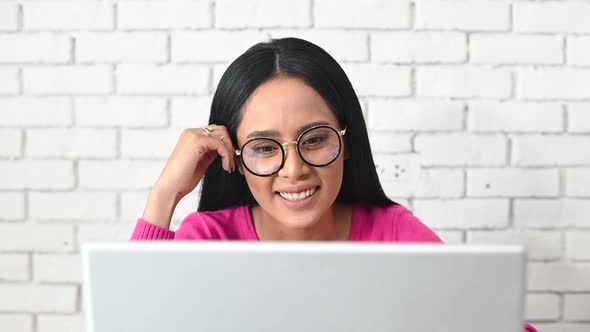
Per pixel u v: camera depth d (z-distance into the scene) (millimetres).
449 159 1590
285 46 948
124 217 1616
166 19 1575
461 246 505
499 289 506
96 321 529
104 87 1593
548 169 1594
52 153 1607
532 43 1574
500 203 1599
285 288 514
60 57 1590
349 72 1576
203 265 515
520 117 1586
